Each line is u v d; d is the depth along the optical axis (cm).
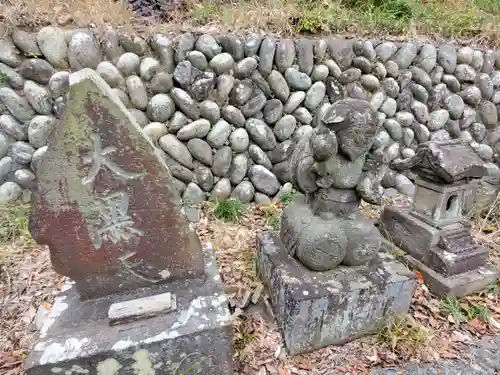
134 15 341
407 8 400
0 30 283
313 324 188
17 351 197
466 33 396
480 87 379
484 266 243
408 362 189
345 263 207
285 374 182
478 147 367
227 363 163
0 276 245
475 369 187
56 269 165
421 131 368
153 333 152
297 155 207
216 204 325
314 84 334
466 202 304
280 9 354
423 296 231
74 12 318
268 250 222
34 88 292
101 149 149
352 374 183
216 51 311
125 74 303
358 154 183
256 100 323
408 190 367
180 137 315
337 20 360
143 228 165
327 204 201
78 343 148
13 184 304
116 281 174
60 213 155
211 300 170
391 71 353
